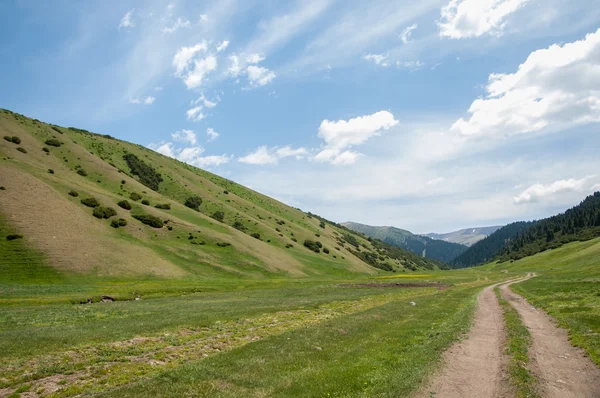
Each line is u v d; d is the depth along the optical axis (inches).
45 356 669.3
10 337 818.2
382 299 1819.6
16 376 563.5
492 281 3535.9
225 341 834.2
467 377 521.7
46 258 2731.3
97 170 5689.0
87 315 1252.5
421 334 848.9
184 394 454.6
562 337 781.9
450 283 3267.7
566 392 454.9
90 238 3282.5
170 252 3882.9
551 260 6520.7
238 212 7106.3
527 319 1056.8
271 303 1614.2
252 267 4264.3
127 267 3088.1
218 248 4468.5
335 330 880.3
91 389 514.0
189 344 798.5
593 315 978.7
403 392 458.6
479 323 1016.9
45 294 1968.5
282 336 830.5
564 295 1536.7
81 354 692.1
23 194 3272.6
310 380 507.2
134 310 1413.6
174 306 1551.4
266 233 6402.6
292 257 5531.5
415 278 4362.7
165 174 7815.0
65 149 5890.8
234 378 519.5
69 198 3927.2
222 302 1708.9
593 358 591.5
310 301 1676.9
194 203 6545.3
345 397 446.3
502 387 477.1
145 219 4355.3
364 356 641.6
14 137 5004.9
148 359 676.1
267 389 477.4
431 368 560.4
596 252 4805.6
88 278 2726.4
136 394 454.3
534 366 563.8
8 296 1835.6
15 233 2812.5
